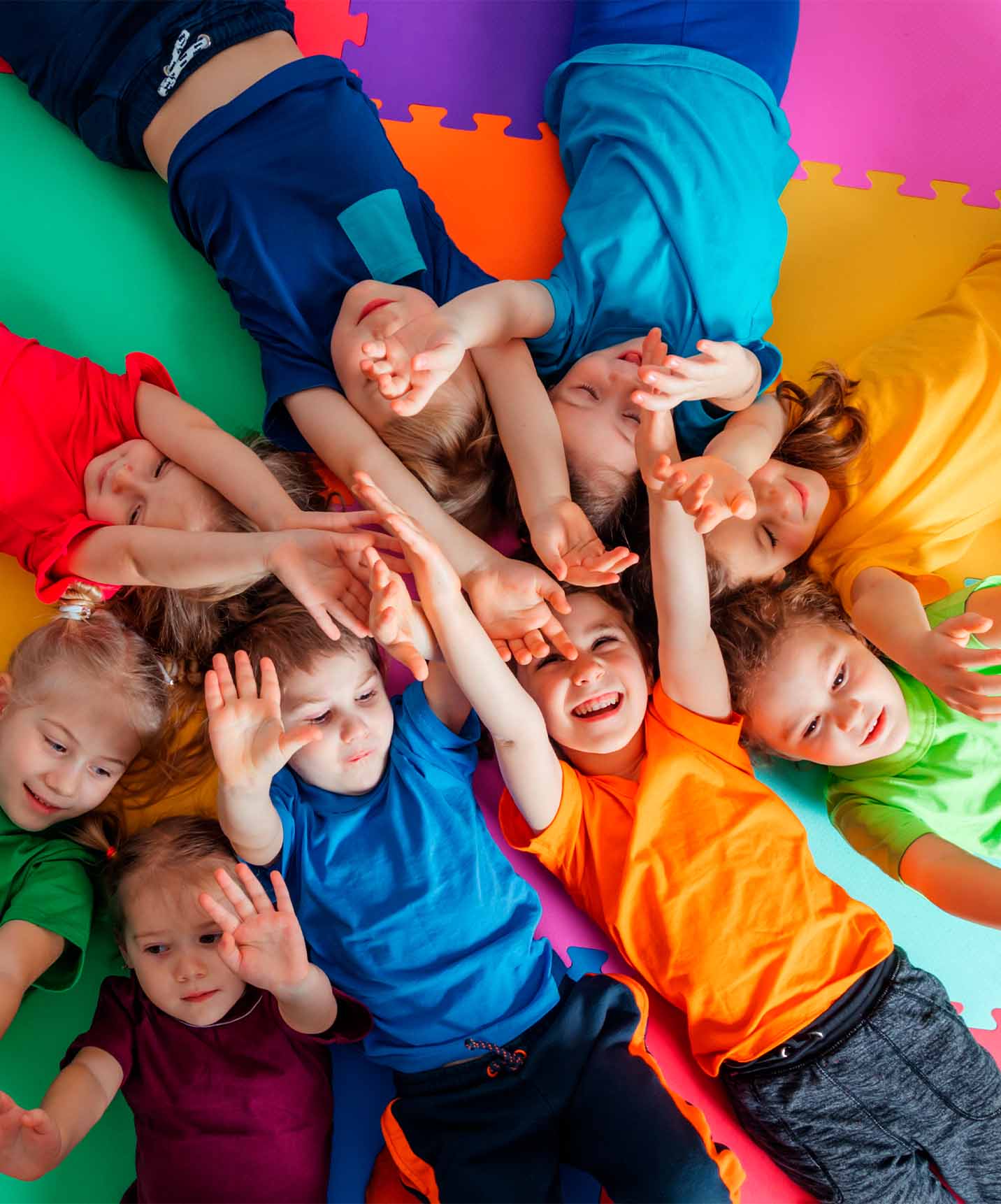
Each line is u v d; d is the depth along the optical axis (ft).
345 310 4.93
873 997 4.89
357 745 4.74
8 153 5.55
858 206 6.32
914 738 5.38
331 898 4.73
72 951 4.65
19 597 5.21
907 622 5.12
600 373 5.24
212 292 5.68
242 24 5.35
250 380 5.64
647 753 5.09
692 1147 4.54
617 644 4.99
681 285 5.50
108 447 5.01
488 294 4.93
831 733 5.16
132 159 5.58
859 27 6.49
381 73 6.02
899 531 5.62
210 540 4.51
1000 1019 5.45
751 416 5.38
